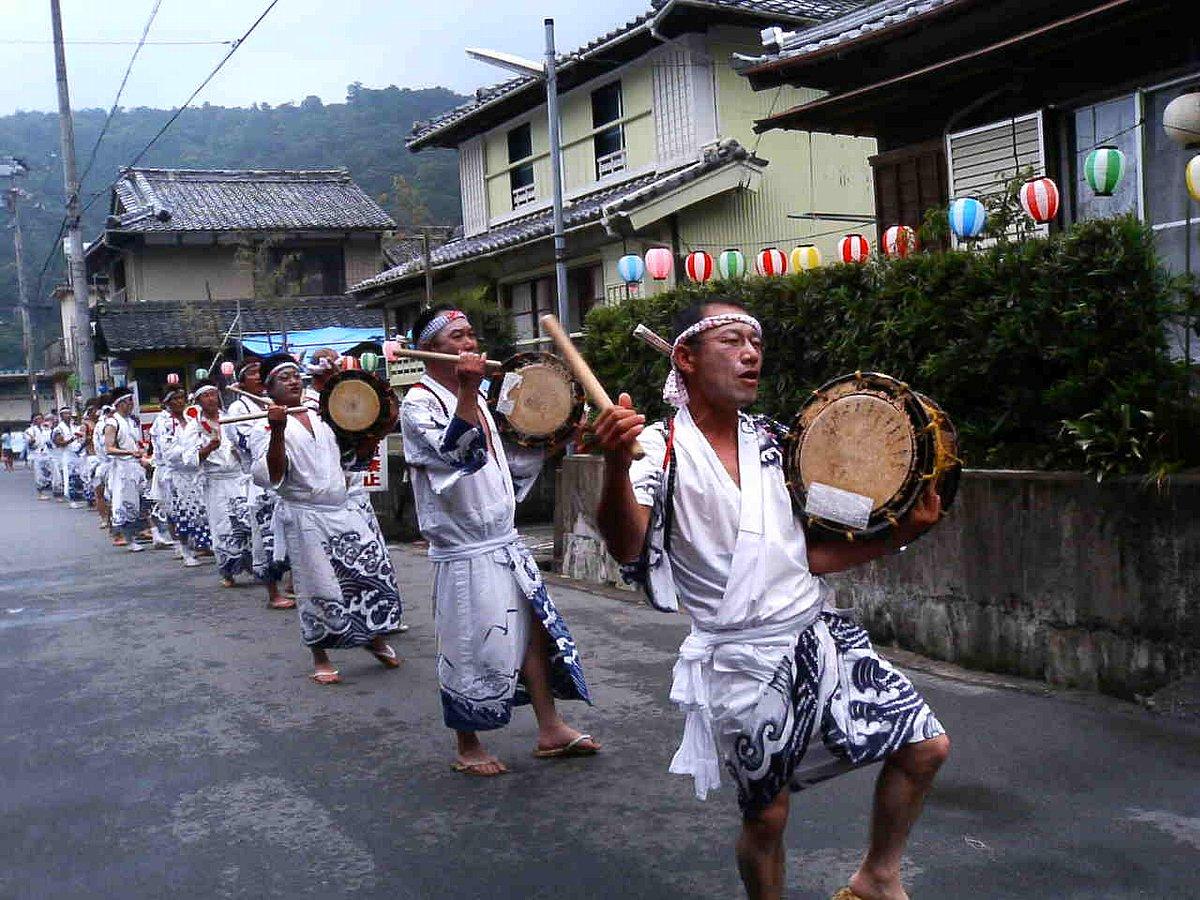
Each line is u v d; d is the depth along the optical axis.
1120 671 5.40
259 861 4.21
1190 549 5.06
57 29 23.30
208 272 28.77
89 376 23.80
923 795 3.13
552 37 12.66
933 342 6.51
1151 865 3.75
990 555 6.02
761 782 3.05
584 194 16.80
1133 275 5.54
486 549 4.95
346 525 6.77
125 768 5.38
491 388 5.12
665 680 6.42
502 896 3.81
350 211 29.34
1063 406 5.80
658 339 3.16
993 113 9.33
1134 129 8.24
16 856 4.37
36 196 47.19
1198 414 5.28
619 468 2.87
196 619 9.18
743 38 14.76
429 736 5.64
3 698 6.88
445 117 19.69
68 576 12.14
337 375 6.52
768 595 3.03
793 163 14.80
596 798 4.67
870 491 3.02
